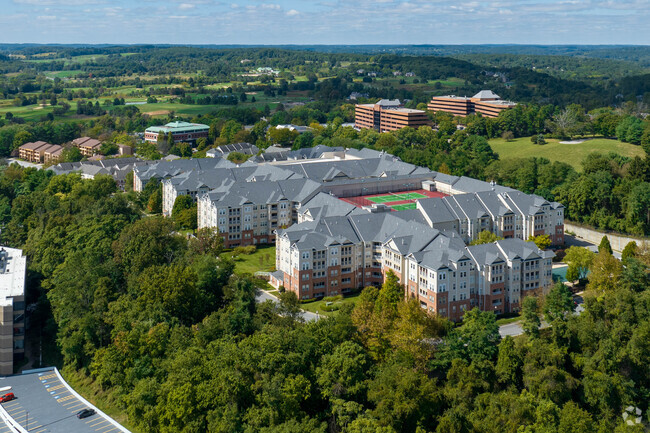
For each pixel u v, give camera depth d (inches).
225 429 7677.2
